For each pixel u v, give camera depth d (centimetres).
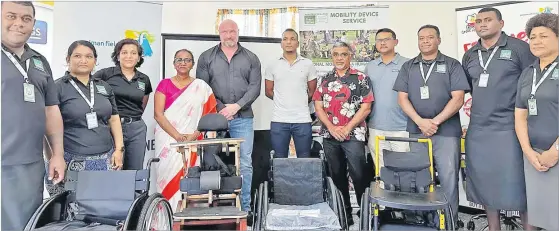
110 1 368
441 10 415
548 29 248
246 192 360
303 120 358
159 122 349
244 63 364
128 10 374
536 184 258
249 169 364
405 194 262
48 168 273
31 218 220
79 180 244
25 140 236
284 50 365
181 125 349
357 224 358
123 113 340
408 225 262
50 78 257
